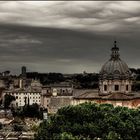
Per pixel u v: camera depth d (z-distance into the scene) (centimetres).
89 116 11231
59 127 10762
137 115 12950
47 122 11331
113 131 10625
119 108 13175
